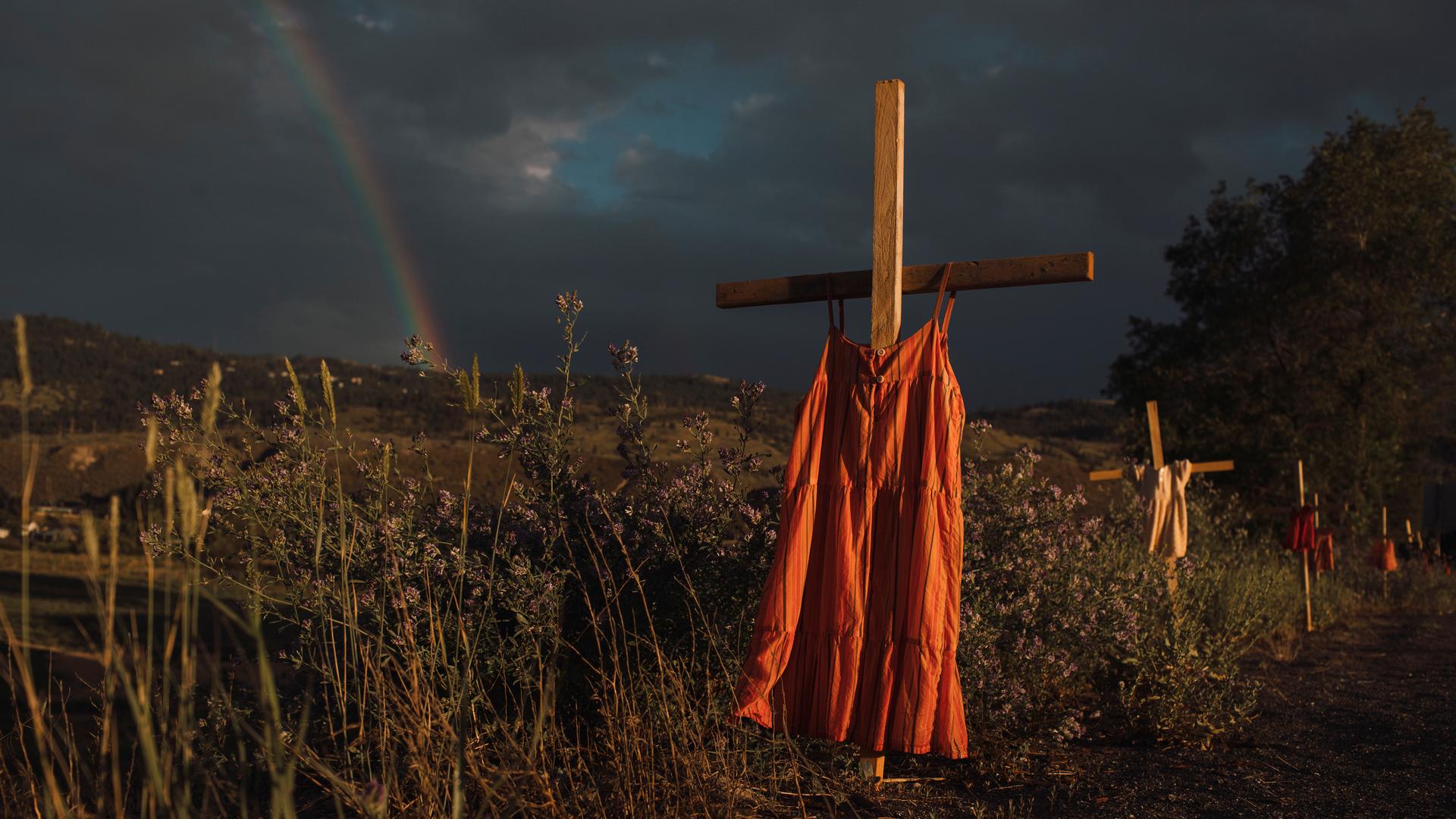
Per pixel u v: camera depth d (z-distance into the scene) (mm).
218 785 2709
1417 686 6977
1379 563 15805
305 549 4086
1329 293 23406
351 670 3869
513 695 4215
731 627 4570
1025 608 5211
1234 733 5402
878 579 3791
